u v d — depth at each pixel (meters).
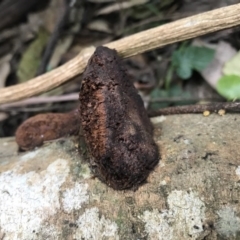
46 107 0.23
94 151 0.13
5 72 0.26
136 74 0.24
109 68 0.14
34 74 0.26
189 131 0.15
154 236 0.13
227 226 0.12
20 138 0.16
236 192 0.13
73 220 0.13
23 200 0.14
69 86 0.24
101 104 0.13
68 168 0.14
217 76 0.21
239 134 0.14
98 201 0.13
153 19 0.24
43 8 0.27
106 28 0.26
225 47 0.22
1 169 0.15
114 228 0.13
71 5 0.25
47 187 0.14
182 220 0.13
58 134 0.16
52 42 0.25
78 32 0.26
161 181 0.13
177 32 0.15
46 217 0.13
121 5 0.25
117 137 0.13
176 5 0.24
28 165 0.15
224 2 0.23
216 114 0.15
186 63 0.22
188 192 0.13
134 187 0.13
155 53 0.24
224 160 0.13
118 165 0.13
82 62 0.16
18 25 0.28
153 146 0.14
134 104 0.14
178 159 0.14
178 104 0.22
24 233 0.13
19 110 0.23
